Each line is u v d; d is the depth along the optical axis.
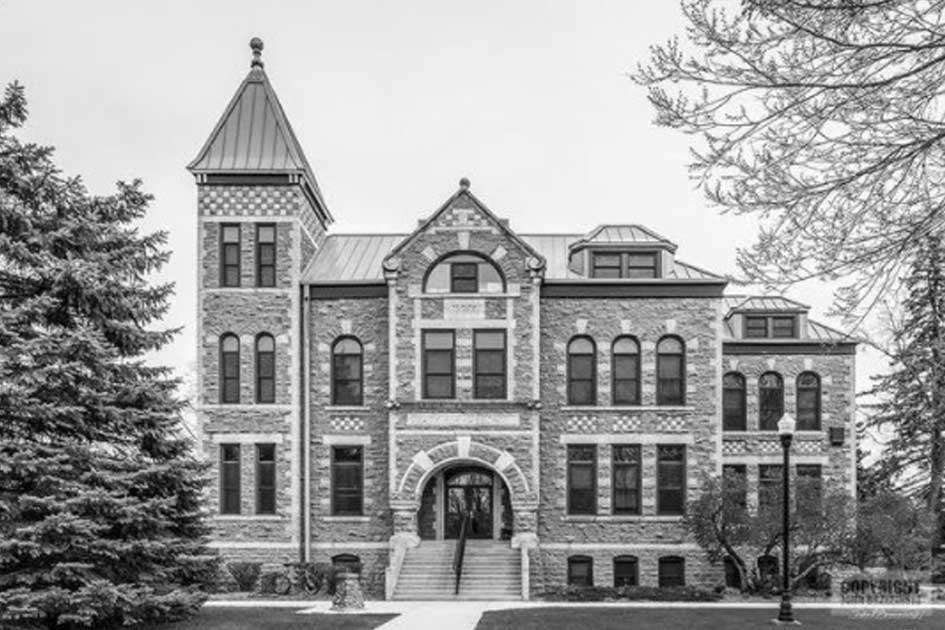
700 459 34.25
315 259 37.94
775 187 10.05
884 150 9.72
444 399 33.94
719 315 34.75
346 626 23.31
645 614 25.86
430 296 34.25
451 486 35.50
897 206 10.03
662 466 34.56
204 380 34.94
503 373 34.16
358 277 36.28
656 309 34.94
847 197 10.05
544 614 25.77
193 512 22.30
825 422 39.31
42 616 18.55
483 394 34.12
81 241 20.52
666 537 34.03
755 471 39.06
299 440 34.81
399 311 34.25
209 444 34.75
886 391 47.81
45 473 18.77
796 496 31.64
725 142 10.17
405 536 33.25
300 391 35.06
